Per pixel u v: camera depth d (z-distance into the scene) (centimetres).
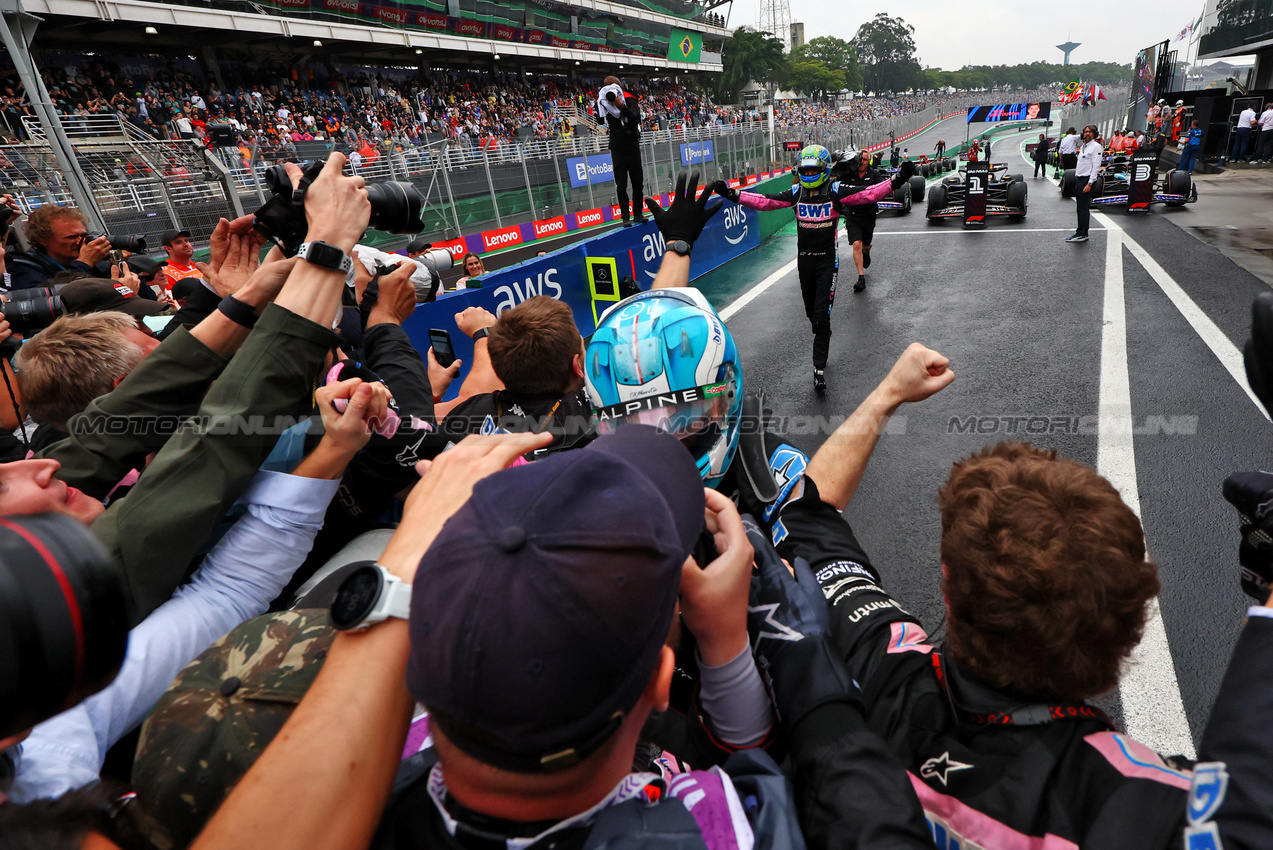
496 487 57
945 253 935
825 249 501
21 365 163
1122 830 65
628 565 51
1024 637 75
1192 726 209
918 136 6388
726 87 6769
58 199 875
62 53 1880
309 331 116
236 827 54
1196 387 433
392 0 2498
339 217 118
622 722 53
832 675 83
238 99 1944
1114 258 791
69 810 59
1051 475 82
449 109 2822
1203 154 1873
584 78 4178
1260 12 2166
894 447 408
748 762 73
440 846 58
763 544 99
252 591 124
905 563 306
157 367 136
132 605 110
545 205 1393
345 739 59
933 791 78
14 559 49
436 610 52
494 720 50
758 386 538
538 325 164
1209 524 302
